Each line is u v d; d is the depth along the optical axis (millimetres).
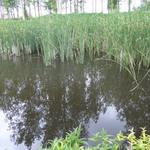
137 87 4129
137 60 5082
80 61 6141
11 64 6605
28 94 4148
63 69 5680
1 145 2656
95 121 3043
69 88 4328
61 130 2891
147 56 4902
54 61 6430
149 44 4801
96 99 3758
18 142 2693
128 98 3723
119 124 2932
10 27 7883
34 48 7684
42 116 3287
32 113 3402
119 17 5684
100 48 6641
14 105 3717
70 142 1645
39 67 6070
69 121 3094
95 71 5340
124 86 4230
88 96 3898
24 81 4938
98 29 6445
